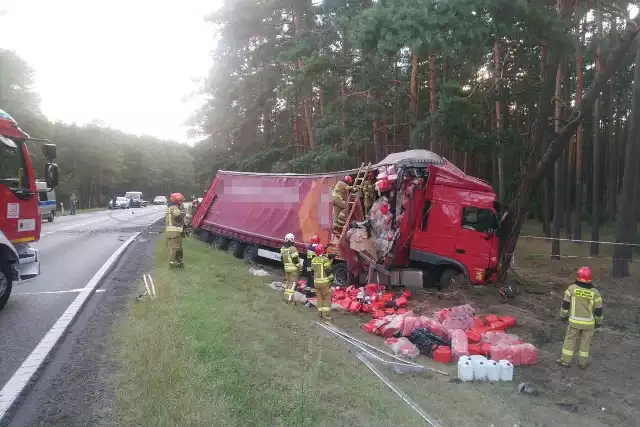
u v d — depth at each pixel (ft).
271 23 83.51
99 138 202.80
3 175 23.85
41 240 54.49
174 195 36.24
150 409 12.89
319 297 30.94
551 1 44.93
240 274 39.65
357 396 17.12
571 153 95.81
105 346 17.99
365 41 34.09
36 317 21.90
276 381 16.26
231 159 91.91
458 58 39.91
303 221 46.55
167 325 19.39
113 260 38.93
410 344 25.94
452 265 41.09
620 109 101.30
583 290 24.67
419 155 41.52
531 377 23.56
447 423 16.98
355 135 69.31
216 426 12.25
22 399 13.67
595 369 24.85
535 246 78.02
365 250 39.37
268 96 85.87
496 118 65.92
